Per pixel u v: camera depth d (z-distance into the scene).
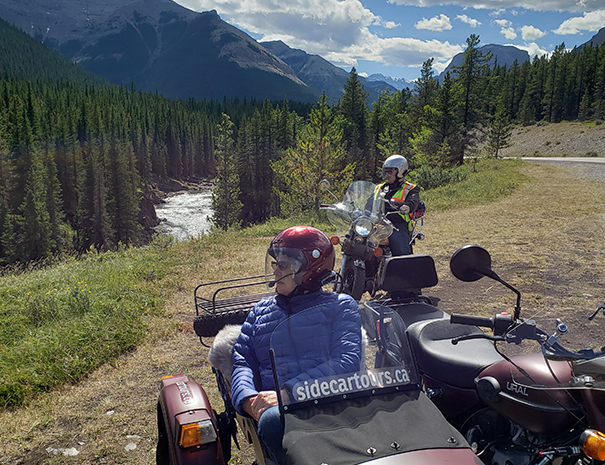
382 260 4.41
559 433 2.27
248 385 2.39
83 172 84.88
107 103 147.75
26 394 4.41
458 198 19.50
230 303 3.91
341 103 91.94
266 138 99.62
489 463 2.51
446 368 2.77
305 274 2.59
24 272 10.21
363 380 2.21
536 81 114.56
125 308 6.46
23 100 122.19
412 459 1.79
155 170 131.00
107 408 4.25
